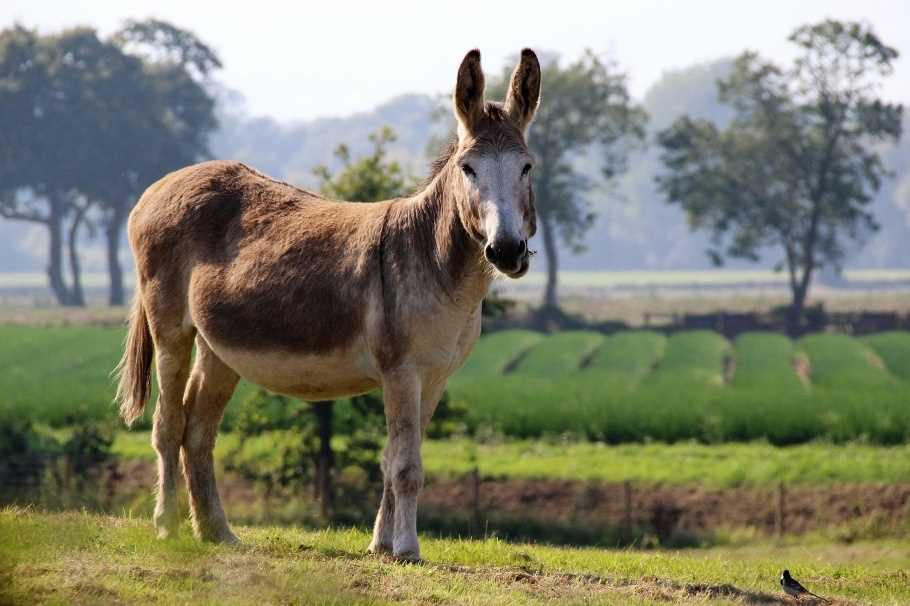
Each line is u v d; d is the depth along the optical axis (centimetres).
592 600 2536
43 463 8725
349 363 2859
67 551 2784
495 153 2600
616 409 11531
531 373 16988
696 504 8388
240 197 3108
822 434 11012
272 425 8156
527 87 2678
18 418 10344
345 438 9819
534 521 8075
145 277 3150
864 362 17550
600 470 9100
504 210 2538
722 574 3397
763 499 8406
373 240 2820
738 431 11138
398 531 2831
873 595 3175
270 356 2909
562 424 11338
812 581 3388
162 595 2370
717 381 15375
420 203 2800
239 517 7894
